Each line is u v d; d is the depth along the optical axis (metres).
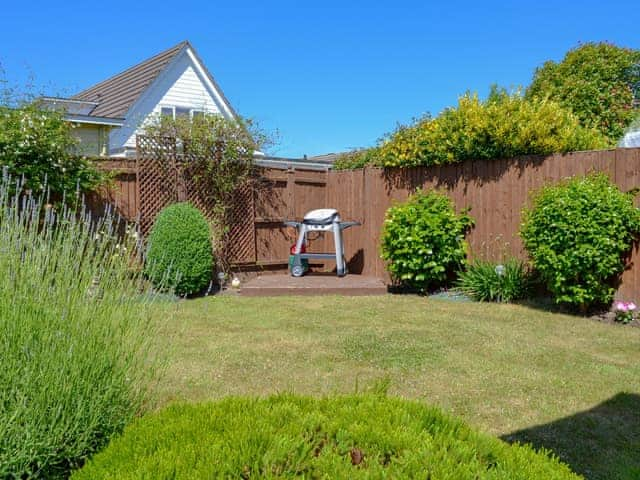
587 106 12.29
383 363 4.23
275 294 7.78
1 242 2.34
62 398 2.03
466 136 7.59
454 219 7.77
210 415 1.81
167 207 7.61
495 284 7.07
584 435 2.95
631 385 3.74
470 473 1.43
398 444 1.56
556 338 5.07
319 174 10.16
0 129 6.52
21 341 2.04
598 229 5.77
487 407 3.34
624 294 6.10
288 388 3.63
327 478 1.40
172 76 14.91
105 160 7.72
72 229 2.63
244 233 9.20
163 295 3.17
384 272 9.05
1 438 1.84
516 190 7.33
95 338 2.25
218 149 8.76
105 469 1.50
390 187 8.96
